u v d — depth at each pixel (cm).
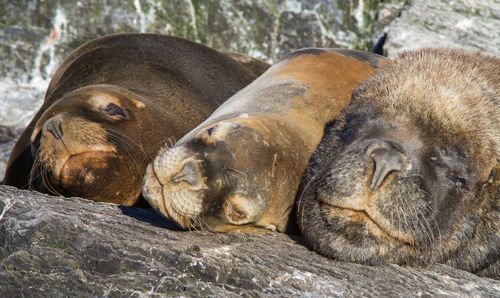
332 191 1627
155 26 5284
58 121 2409
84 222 1758
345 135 1828
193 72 3491
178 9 5338
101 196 2452
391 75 1955
